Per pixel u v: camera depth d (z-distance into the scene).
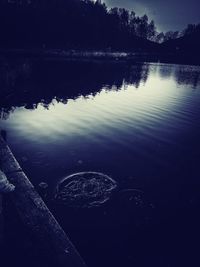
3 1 87.69
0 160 7.89
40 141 11.23
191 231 6.36
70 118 15.10
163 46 140.50
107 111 17.36
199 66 70.94
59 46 82.06
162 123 15.25
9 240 4.81
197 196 7.93
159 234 6.16
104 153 10.46
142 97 23.48
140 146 11.48
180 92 27.48
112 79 34.88
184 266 5.30
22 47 68.50
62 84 27.20
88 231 6.06
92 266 5.11
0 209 4.85
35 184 7.79
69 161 9.48
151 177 8.84
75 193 7.48
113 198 7.41
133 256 5.45
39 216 5.62
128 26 141.00
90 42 99.88
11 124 13.30
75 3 112.94
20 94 20.66
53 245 4.86
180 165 9.91
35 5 96.31
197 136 13.30
